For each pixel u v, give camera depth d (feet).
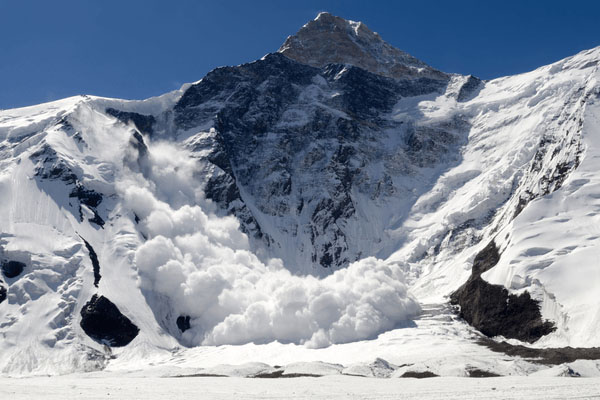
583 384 269.64
